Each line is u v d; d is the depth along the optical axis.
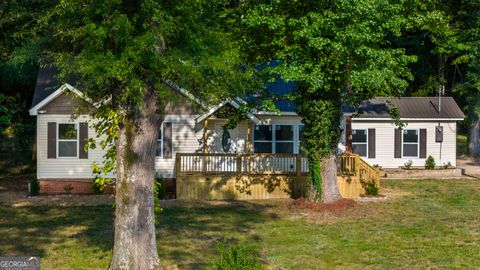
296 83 24.59
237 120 24.12
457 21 38.44
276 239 17.47
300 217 21.38
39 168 26.77
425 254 15.56
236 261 10.61
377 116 34.81
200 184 25.86
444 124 36.00
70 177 26.84
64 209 22.75
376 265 14.46
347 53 20.36
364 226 19.56
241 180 25.98
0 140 38.97
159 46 12.04
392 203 24.41
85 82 12.88
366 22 20.03
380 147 35.62
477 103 38.88
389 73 21.02
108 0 11.13
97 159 26.78
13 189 28.22
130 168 12.45
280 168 26.55
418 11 23.00
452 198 25.77
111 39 11.55
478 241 17.20
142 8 11.38
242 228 19.23
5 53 25.77
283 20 20.66
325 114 23.14
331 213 22.03
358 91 23.44
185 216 21.48
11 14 22.84
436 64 44.16
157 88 12.03
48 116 26.73
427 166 35.12
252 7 21.94
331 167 23.56
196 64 12.88
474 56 38.00
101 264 14.11
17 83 36.03
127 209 12.45
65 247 16.00
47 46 14.41
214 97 13.88
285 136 29.30
